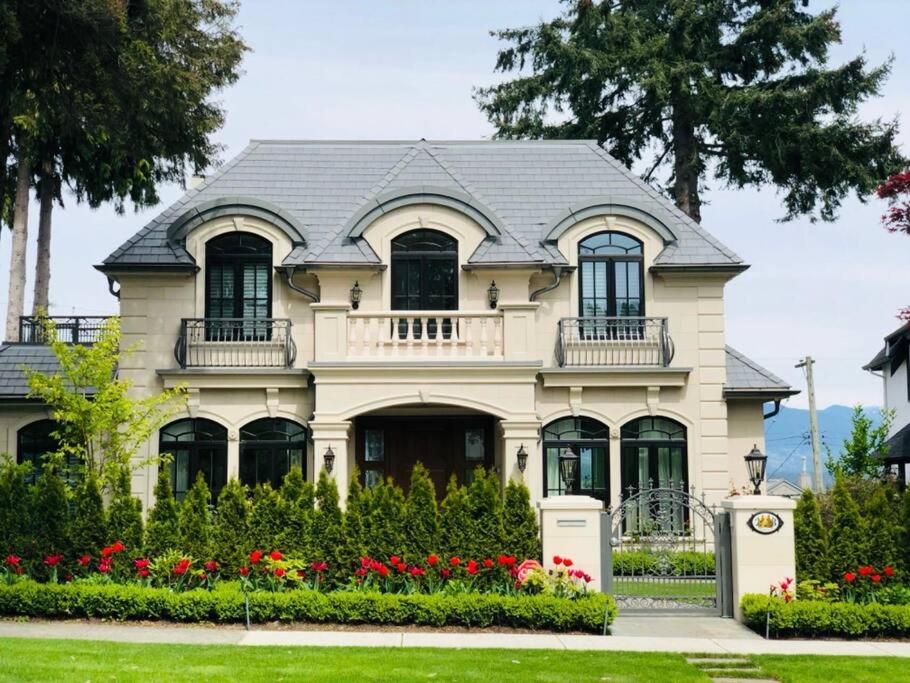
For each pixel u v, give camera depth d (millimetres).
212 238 24094
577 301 24219
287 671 11805
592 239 24453
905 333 32375
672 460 23969
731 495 23719
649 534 19500
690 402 24031
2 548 16719
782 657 13633
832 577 16672
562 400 23906
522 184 25781
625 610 16859
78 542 16688
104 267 23547
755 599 15859
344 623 15406
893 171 34375
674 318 24266
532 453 22656
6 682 10773
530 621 15375
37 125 26875
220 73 31516
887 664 13188
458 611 15359
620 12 38062
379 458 24781
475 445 24844
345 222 24328
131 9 22812
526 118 39156
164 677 11297
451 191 23969
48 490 16906
